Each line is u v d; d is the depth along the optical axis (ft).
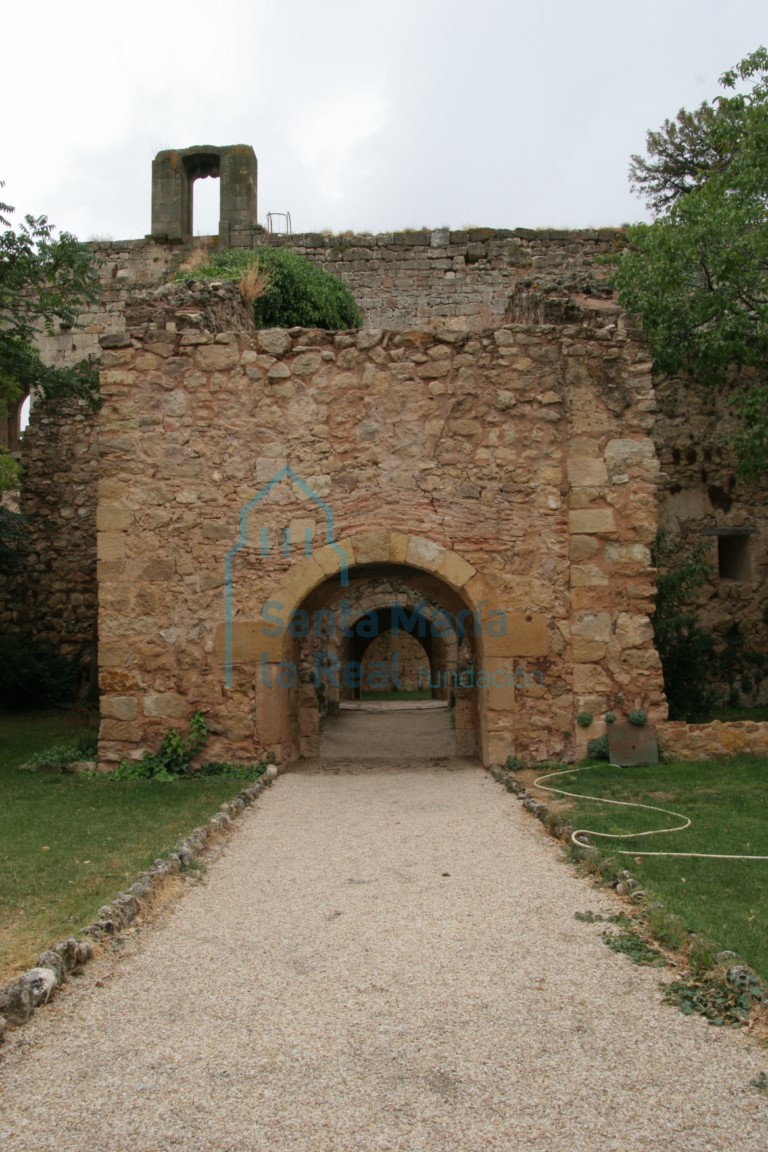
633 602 31.30
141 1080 10.05
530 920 15.12
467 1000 12.03
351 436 32.04
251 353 32.37
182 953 13.84
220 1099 9.67
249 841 21.49
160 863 17.94
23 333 44.57
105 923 14.42
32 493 55.42
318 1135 9.03
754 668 48.67
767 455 39.96
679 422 49.78
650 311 39.86
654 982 12.50
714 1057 10.41
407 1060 10.45
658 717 30.94
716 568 49.03
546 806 23.88
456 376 32.14
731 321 38.17
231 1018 11.58
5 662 50.01
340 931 14.82
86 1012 11.75
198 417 32.24
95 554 54.65
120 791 27.66
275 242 60.85
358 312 57.06
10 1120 9.29
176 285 34.53
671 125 78.33
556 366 32.12
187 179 63.93
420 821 23.47
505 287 59.41
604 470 31.58
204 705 31.58
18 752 36.24
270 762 31.40
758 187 36.91
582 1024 11.27
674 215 38.99
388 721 55.83
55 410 55.72
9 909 15.62
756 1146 8.77
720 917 14.57
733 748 30.55
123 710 31.53
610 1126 9.12
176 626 31.76
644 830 20.84
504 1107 9.48
